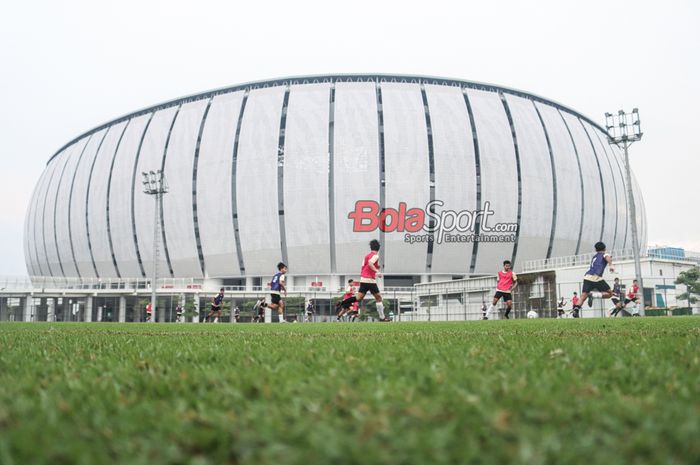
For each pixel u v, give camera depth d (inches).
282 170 2755.9
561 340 271.3
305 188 2716.5
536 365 152.9
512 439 78.0
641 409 92.1
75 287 2508.6
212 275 2876.5
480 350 204.7
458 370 141.6
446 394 106.7
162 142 3038.9
